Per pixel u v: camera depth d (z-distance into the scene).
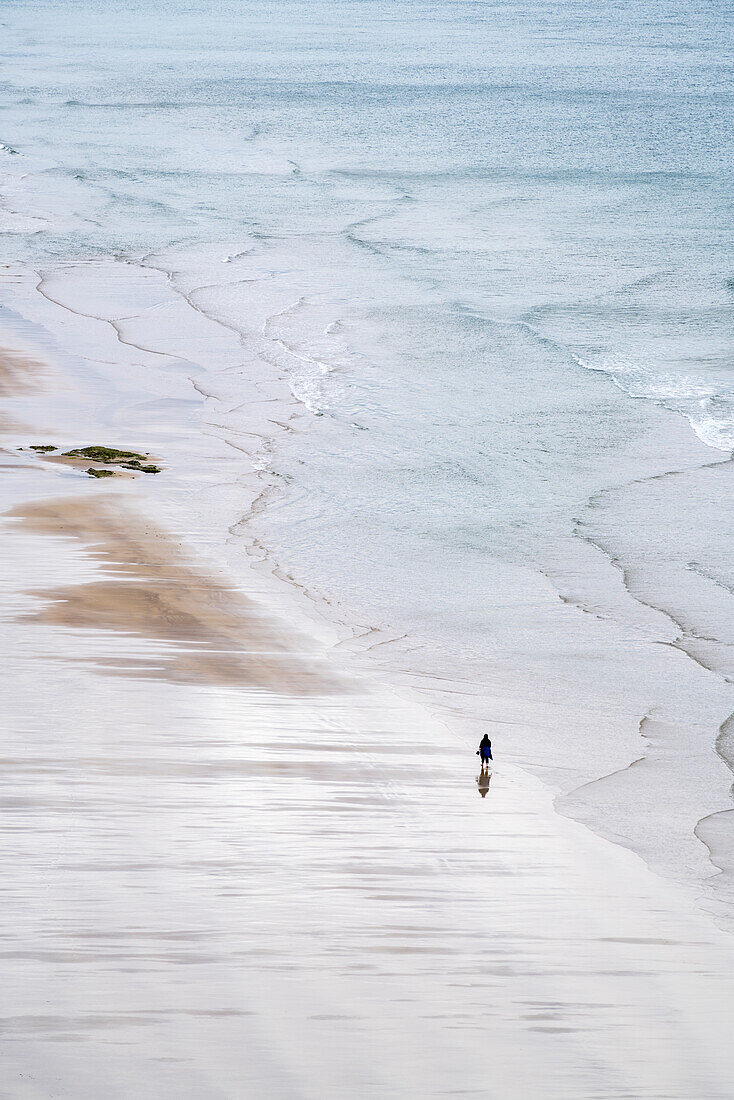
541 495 48.34
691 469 51.34
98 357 66.06
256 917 19.50
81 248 93.38
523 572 40.62
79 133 153.75
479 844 22.97
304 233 99.81
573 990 18.02
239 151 142.38
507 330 72.50
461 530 44.38
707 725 29.88
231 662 31.89
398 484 49.09
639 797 25.78
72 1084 15.02
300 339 70.44
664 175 126.56
